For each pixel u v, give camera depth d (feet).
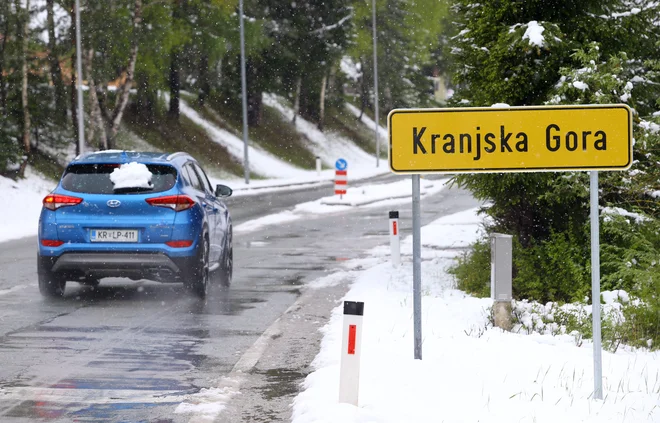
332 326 77.77
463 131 55.36
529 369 59.31
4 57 279.49
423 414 48.03
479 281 99.55
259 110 474.49
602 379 57.57
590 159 54.24
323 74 492.54
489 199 100.83
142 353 67.72
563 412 48.75
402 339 69.67
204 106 452.76
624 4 96.07
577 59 89.30
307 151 492.13
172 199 90.58
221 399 54.49
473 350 64.95
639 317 77.51
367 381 55.36
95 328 77.82
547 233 100.37
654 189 88.79
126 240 90.02
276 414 51.19
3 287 103.86
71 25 287.07
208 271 96.12
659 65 91.97
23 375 60.29
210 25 344.08
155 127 391.86
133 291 100.94
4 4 275.59
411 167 55.83
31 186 260.62
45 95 289.53
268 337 74.23
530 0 92.63
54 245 90.38
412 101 635.66
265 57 435.53
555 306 81.10
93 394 55.52
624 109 53.98
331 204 252.21
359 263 131.03
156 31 295.28
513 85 92.43
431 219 211.20
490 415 47.88
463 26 98.17
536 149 54.80
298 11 442.50
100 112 324.80
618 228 87.45
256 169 412.98
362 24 538.88
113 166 92.22
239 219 211.82
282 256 140.87
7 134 259.39
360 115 597.93
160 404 53.36
